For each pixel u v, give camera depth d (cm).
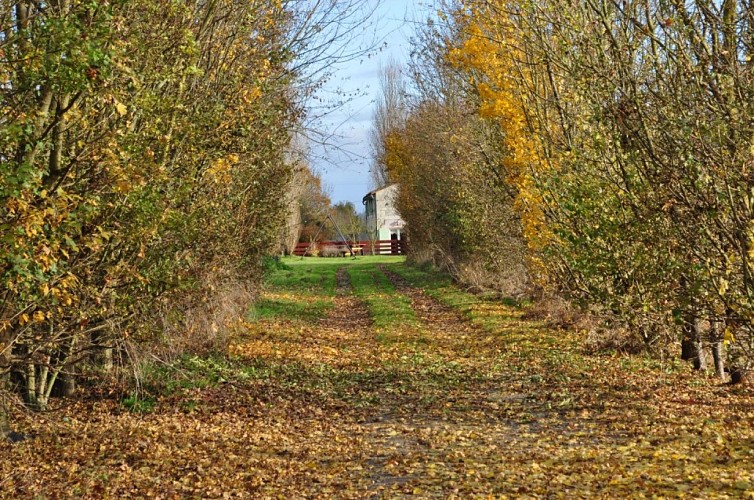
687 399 1466
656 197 1202
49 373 1538
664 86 1197
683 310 1236
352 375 1959
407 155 5381
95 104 1173
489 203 3222
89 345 1284
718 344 1522
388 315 3309
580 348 2161
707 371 1781
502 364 2041
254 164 1869
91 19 990
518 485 947
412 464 1100
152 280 1266
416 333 2731
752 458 988
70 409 1495
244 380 1831
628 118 1214
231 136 1507
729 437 1118
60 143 1088
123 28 1051
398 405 1594
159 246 1295
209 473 1080
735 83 1100
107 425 1376
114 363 1664
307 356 2238
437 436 1284
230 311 2320
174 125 1280
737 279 1173
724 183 1110
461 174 3562
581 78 1302
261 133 1741
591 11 1387
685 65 1137
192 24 1442
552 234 1722
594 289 1507
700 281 1166
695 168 1114
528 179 1845
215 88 1530
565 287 1770
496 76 1953
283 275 5834
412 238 6325
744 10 1125
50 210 907
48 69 903
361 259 8788
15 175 878
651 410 1376
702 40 1134
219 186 1568
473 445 1214
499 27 1797
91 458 1163
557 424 1340
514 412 1460
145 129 1191
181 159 1338
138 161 1113
